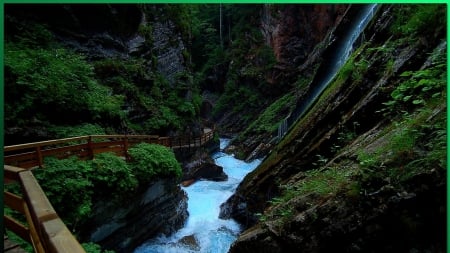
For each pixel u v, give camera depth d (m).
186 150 18.86
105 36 16.62
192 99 23.95
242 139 27.42
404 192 3.99
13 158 6.56
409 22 6.74
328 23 27.70
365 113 6.88
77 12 15.20
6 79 9.05
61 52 12.62
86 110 11.91
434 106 4.67
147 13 20.72
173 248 9.83
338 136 7.51
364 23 13.34
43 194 2.19
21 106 9.15
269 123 25.98
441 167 3.79
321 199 4.98
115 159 8.73
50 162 7.17
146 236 9.95
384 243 4.12
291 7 31.67
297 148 8.91
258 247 5.41
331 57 15.00
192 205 13.61
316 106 9.67
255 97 34.28
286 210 5.46
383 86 6.63
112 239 8.39
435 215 3.77
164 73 21.38
